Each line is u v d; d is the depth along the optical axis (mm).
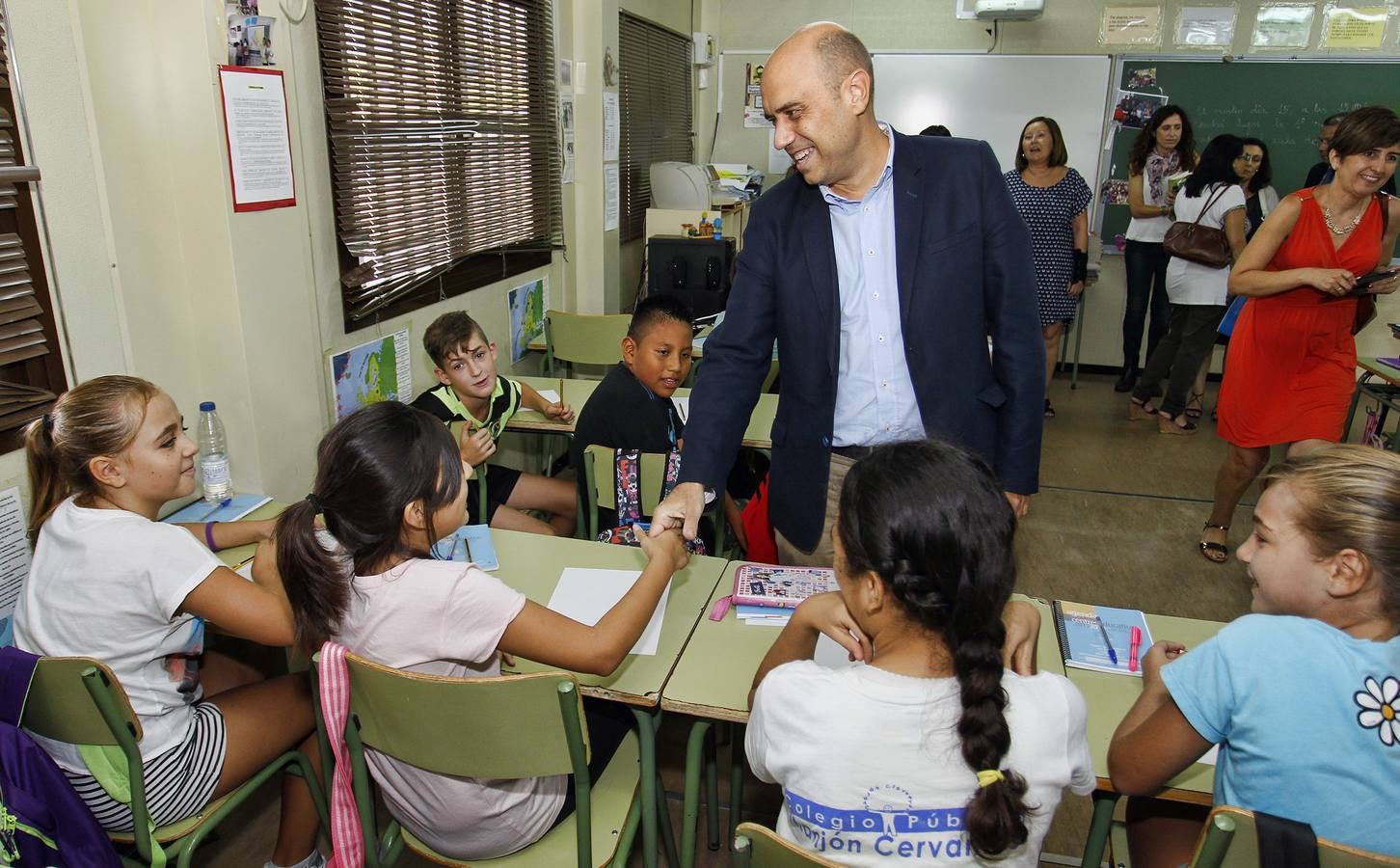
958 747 916
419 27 2812
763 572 1709
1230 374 3018
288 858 1724
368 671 1184
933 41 5758
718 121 6254
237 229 2062
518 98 3570
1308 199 2596
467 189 3219
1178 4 5402
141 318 1979
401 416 1281
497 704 1157
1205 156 4375
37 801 1239
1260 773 1024
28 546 1774
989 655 910
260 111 2102
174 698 1470
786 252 1722
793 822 1001
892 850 932
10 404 1689
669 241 4281
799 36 1535
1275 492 1103
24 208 1708
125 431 1437
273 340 2219
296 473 2350
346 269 2549
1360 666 989
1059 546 3510
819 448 1798
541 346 3871
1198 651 1072
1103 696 1387
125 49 1878
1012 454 1685
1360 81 5258
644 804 1430
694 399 1753
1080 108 5652
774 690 991
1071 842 1971
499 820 1331
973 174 1626
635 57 4895
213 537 1853
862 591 974
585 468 2188
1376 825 987
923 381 1683
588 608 1602
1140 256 5230
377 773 1391
